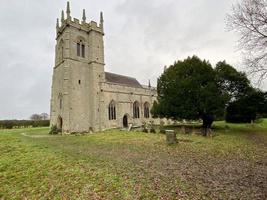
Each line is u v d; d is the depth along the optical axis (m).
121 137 24.64
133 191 7.60
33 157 14.09
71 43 43.97
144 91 55.50
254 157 12.98
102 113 44.12
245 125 40.91
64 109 40.50
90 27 47.25
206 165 11.08
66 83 41.47
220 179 8.60
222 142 19.77
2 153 16.17
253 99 37.34
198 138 22.34
